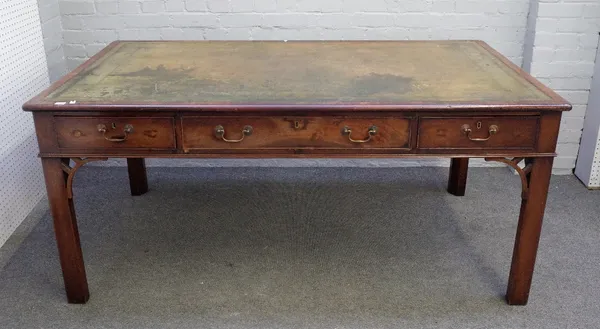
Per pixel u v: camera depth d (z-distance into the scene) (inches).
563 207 123.9
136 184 126.8
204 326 89.0
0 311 92.1
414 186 133.0
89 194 128.4
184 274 101.6
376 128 83.0
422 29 131.4
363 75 95.7
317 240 112.0
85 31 131.7
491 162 141.6
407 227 116.6
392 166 142.3
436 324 89.6
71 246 89.9
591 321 90.4
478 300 95.1
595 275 101.2
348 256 107.0
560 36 126.3
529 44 129.6
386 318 90.8
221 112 81.7
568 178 136.9
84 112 81.5
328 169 140.6
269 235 113.7
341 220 119.0
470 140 83.5
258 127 83.1
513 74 95.7
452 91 87.0
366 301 94.7
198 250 108.7
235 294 96.3
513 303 93.9
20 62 112.8
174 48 112.6
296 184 133.6
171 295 96.1
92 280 99.7
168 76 94.9
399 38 132.3
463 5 129.2
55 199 86.8
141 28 131.5
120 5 129.3
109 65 100.9
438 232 114.9
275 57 106.6
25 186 117.8
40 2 122.0
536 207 87.5
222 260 105.6
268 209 123.2
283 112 82.0
